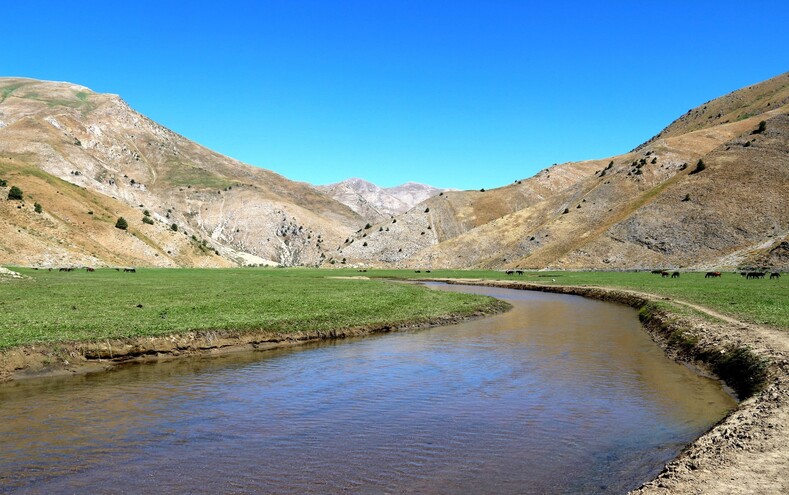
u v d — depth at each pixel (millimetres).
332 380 20562
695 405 16938
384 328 35281
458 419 15586
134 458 12500
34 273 76812
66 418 15547
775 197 123500
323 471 11781
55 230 119062
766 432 11906
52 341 23109
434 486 11000
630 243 130500
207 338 27359
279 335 30016
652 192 151625
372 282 76250
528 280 93438
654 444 13422
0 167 141625
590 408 16703
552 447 13281
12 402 17297
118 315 30625
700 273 96688
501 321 40438
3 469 11828
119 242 134750
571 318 42062
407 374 21609
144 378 20938
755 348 20297
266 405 17031
